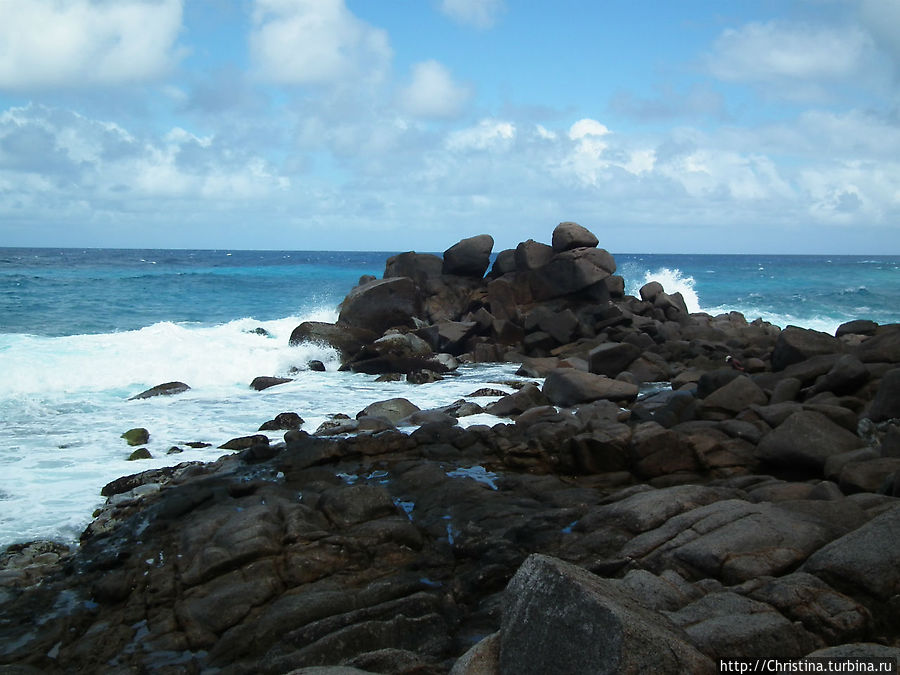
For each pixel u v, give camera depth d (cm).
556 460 1098
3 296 3309
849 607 507
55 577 763
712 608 514
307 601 653
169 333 2195
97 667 602
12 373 1661
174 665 595
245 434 1318
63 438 1273
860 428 1073
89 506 950
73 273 4878
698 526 679
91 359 1819
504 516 852
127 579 729
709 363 1875
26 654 622
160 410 1502
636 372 1845
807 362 1419
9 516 913
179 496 948
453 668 432
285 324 2600
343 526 815
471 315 2494
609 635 367
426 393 1708
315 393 1711
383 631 584
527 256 2575
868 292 4675
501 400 1500
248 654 618
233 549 735
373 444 1145
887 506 721
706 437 1082
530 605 412
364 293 2438
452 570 744
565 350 2195
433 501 930
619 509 778
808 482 942
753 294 4603
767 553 611
